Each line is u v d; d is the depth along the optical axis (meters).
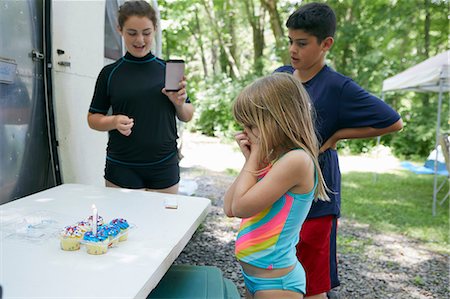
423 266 3.18
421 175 7.32
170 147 2.15
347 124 1.65
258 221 1.32
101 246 1.20
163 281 1.50
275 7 12.02
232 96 11.62
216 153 9.01
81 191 1.93
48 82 2.44
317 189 1.39
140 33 2.00
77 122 2.71
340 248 3.51
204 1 13.15
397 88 6.17
